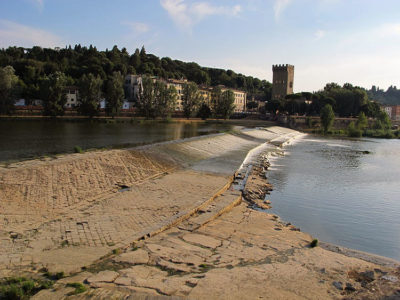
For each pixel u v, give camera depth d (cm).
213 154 6500
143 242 2162
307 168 5972
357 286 1694
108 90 12600
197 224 2605
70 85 16362
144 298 1376
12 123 9669
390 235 2938
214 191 3562
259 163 6019
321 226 3077
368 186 4734
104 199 3030
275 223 2895
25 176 3064
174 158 5281
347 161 6962
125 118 13312
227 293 1499
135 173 4078
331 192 4325
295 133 14488
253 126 14438
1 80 10144
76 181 3316
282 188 4400
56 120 11369
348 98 19388
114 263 1794
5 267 1648
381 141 12175
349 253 2311
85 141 6938
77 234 2183
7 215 2334
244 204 3447
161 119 14612
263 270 1817
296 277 1753
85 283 1527
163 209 2841
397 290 1603
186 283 1577
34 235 2103
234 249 2158
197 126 13188
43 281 1520
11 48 19762
